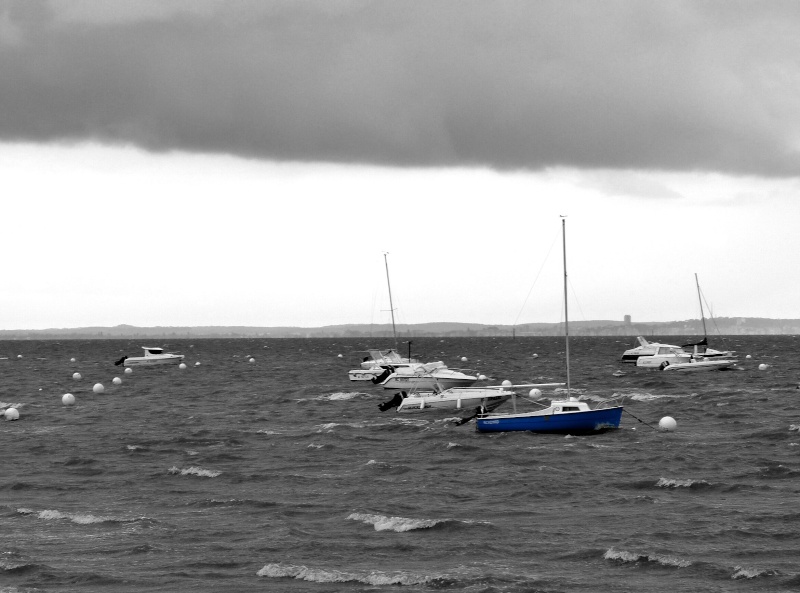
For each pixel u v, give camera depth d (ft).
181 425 267.59
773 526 133.28
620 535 129.90
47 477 181.88
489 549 124.06
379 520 139.33
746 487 160.86
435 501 154.40
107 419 287.07
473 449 204.74
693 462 185.98
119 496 162.61
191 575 114.62
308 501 155.22
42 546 127.54
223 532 134.51
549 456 195.00
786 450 200.13
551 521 139.23
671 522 136.98
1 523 141.18
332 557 121.80
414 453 203.92
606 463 186.29
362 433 237.04
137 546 126.93
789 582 108.47
